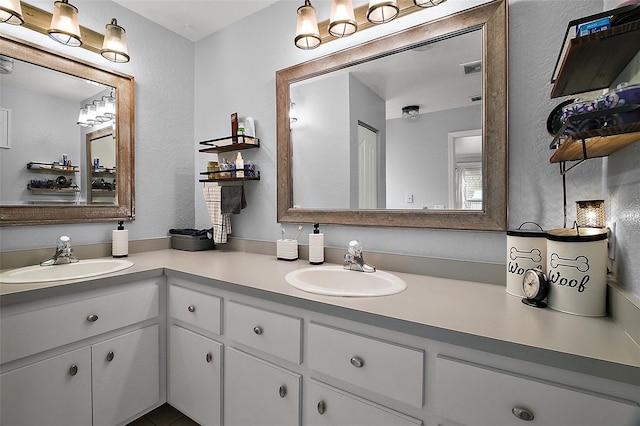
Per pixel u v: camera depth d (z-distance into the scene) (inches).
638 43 27.6
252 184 81.4
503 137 48.9
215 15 81.4
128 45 78.8
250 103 81.5
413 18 57.6
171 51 88.3
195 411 57.8
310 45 61.4
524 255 41.6
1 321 43.6
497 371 29.7
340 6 54.2
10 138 61.1
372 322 36.3
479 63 51.3
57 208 66.6
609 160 38.7
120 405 56.7
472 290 46.1
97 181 73.1
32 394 46.6
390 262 59.5
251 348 49.8
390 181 59.4
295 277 54.6
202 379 56.4
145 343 60.4
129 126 78.4
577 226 38.4
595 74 34.2
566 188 45.0
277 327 45.6
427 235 56.7
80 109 70.4
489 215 50.1
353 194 64.0
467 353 31.6
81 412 51.7
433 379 33.4
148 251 82.6
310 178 70.4
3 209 59.7
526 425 28.2
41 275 60.1
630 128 26.2
